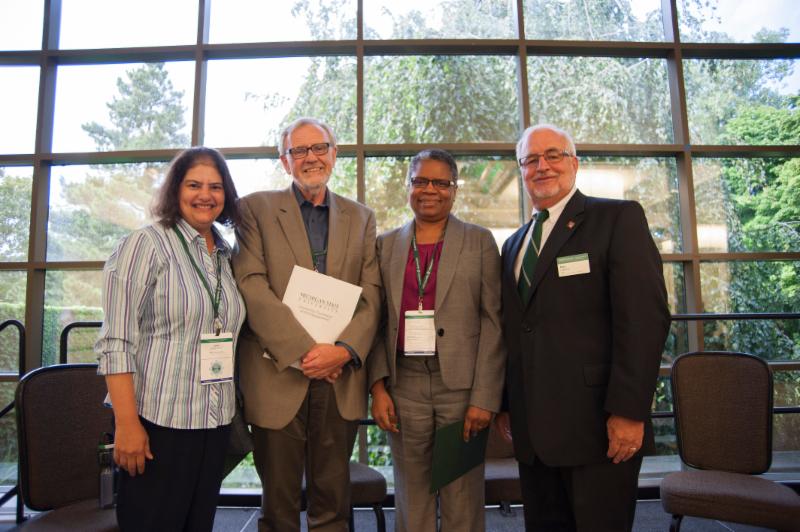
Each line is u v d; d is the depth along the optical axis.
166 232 1.40
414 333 1.71
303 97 3.38
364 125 3.35
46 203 3.22
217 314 1.42
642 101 3.43
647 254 1.42
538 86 3.41
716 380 2.21
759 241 3.31
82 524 1.55
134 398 1.27
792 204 3.32
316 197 1.79
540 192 1.64
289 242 1.68
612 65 3.46
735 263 3.28
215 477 1.40
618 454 1.37
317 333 1.60
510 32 3.45
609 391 1.36
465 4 3.46
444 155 1.83
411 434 1.71
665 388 3.19
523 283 1.61
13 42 3.33
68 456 1.75
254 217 1.72
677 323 3.26
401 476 1.75
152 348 1.32
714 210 3.33
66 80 3.34
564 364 1.45
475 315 1.75
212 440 1.38
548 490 1.59
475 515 1.71
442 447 1.60
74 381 1.81
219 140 3.34
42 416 1.71
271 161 3.32
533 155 1.65
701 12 3.49
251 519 2.70
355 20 3.43
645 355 1.34
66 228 3.23
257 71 3.40
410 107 3.38
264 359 1.61
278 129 3.35
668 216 3.34
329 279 1.65
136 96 3.35
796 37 3.44
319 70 3.40
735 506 1.75
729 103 3.42
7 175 3.23
